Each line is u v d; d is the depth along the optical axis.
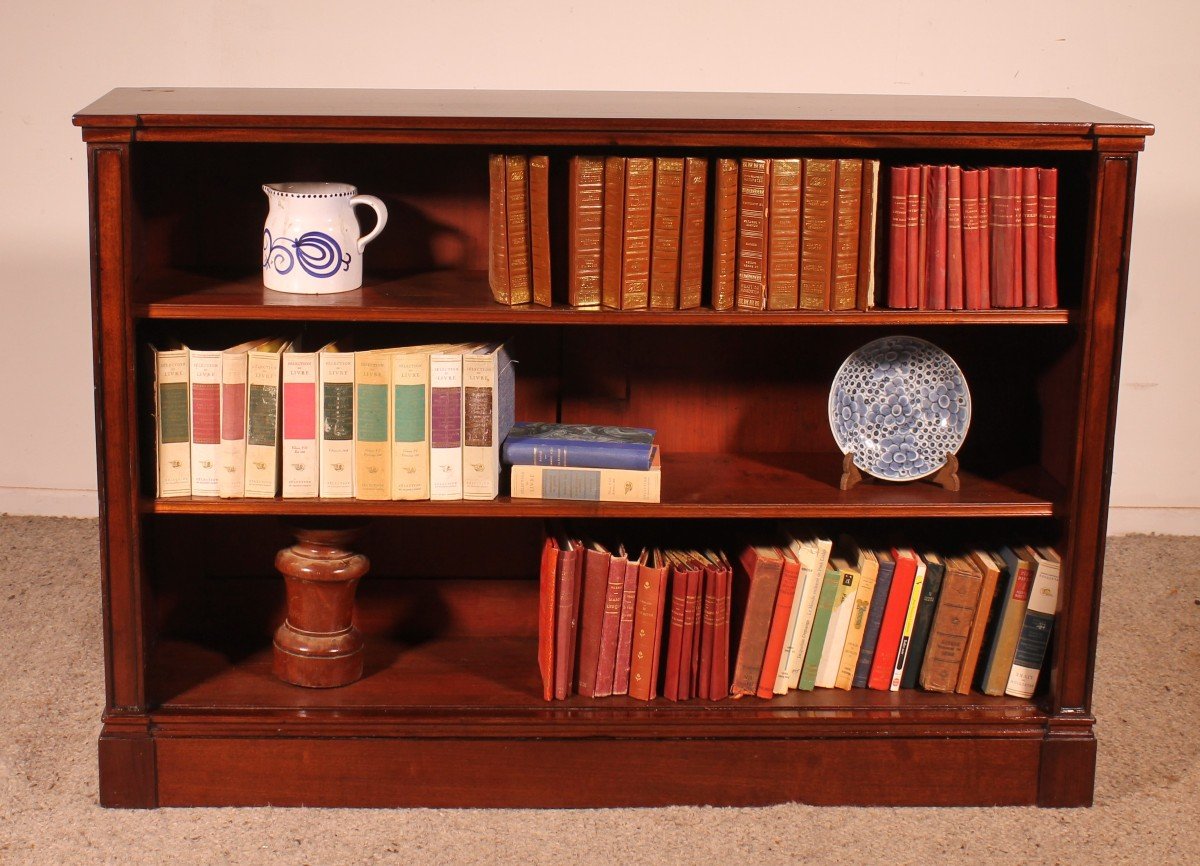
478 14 3.67
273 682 2.64
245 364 2.40
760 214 2.34
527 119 2.27
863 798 2.60
